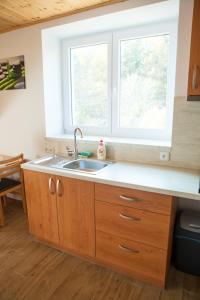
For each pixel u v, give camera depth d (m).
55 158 2.41
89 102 2.69
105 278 1.82
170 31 2.10
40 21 2.38
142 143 2.15
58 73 2.72
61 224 2.05
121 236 1.76
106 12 2.00
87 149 2.42
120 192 1.68
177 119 1.90
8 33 2.63
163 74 2.23
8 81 2.80
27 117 2.77
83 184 1.82
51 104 2.68
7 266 1.96
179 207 2.08
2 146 3.12
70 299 1.63
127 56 2.37
